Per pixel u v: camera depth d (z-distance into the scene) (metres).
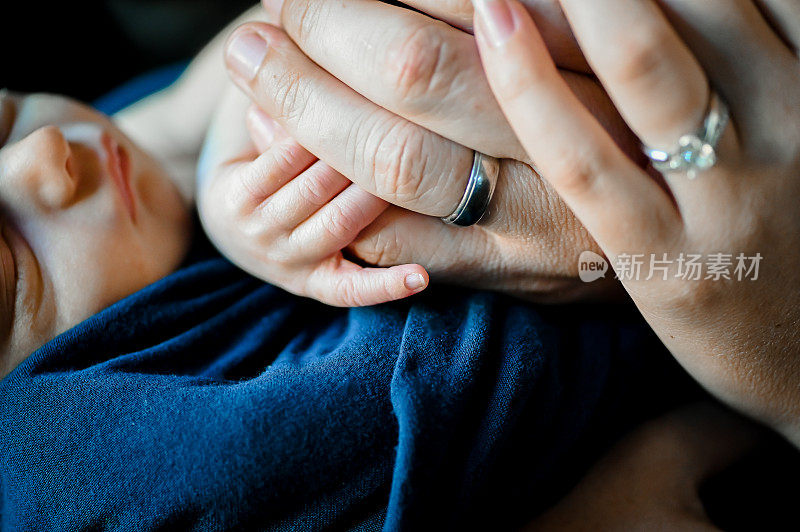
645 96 0.25
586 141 0.26
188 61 0.61
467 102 0.27
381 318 0.32
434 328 0.31
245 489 0.29
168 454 0.29
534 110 0.26
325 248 0.30
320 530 0.30
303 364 0.31
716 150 0.26
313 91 0.29
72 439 0.30
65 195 0.33
